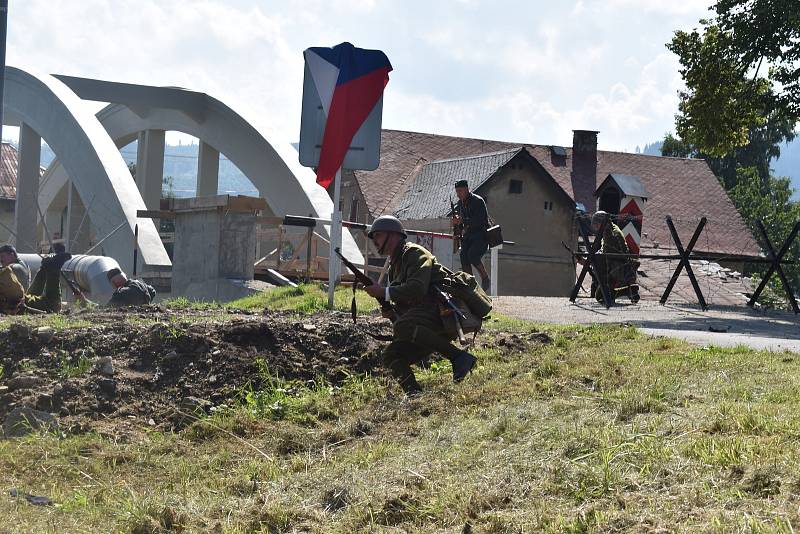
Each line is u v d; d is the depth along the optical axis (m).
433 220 34.38
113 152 33.03
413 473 5.70
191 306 14.14
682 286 28.80
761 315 15.57
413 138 49.94
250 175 35.03
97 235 32.34
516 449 5.78
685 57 26.25
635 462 5.11
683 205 51.38
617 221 18.95
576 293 16.44
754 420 5.47
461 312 7.39
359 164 13.52
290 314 12.41
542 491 5.02
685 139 27.55
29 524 5.31
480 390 7.82
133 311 12.27
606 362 8.17
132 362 8.87
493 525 4.61
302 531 5.15
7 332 9.07
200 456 7.18
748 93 25.95
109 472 6.71
